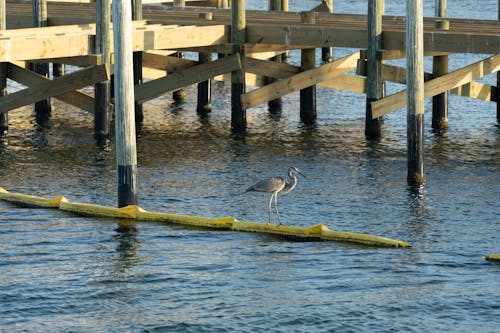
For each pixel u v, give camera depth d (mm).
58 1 50250
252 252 26094
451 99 47031
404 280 24125
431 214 29047
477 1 90938
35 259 25484
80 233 27453
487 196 30766
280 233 27406
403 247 26297
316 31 37969
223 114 43156
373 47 37188
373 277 24312
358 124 41312
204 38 38531
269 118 42375
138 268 24969
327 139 38406
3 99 37312
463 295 23234
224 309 22609
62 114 42938
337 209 29609
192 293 23484
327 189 31625
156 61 41125
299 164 34656
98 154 35812
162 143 37625
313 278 24297
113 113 40875
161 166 34312
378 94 37906
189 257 25750
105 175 33094
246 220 28719
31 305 22797
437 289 23578
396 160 35188
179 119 42062
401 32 36750
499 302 22859
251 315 22297
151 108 44438
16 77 37438
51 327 21734
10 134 38812
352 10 89312
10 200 30156
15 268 24875
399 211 29359
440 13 46406
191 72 39000
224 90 48969
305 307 22656
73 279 24234
